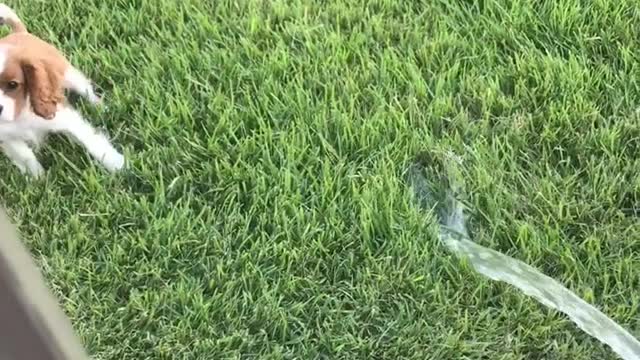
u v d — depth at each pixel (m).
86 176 2.20
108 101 2.35
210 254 2.07
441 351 1.91
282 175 2.16
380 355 1.93
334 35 2.43
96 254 2.10
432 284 1.99
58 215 2.15
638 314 1.95
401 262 2.03
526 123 2.24
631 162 2.16
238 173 2.17
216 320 1.98
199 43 2.45
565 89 2.29
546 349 1.91
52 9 2.54
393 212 2.08
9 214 2.15
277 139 2.24
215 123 2.28
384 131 2.24
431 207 2.13
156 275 2.04
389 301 1.99
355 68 2.37
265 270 2.04
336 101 2.29
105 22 2.50
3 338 0.99
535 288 1.98
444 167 2.17
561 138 2.21
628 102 2.26
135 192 2.19
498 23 2.45
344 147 2.22
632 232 2.05
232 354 1.93
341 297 2.01
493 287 1.99
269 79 2.34
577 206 2.09
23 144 2.20
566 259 2.01
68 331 1.10
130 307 2.00
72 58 2.42
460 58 2.38
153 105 2.32
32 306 1.00
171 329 1.97
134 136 2.28
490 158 2.17
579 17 2.43
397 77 2.35
